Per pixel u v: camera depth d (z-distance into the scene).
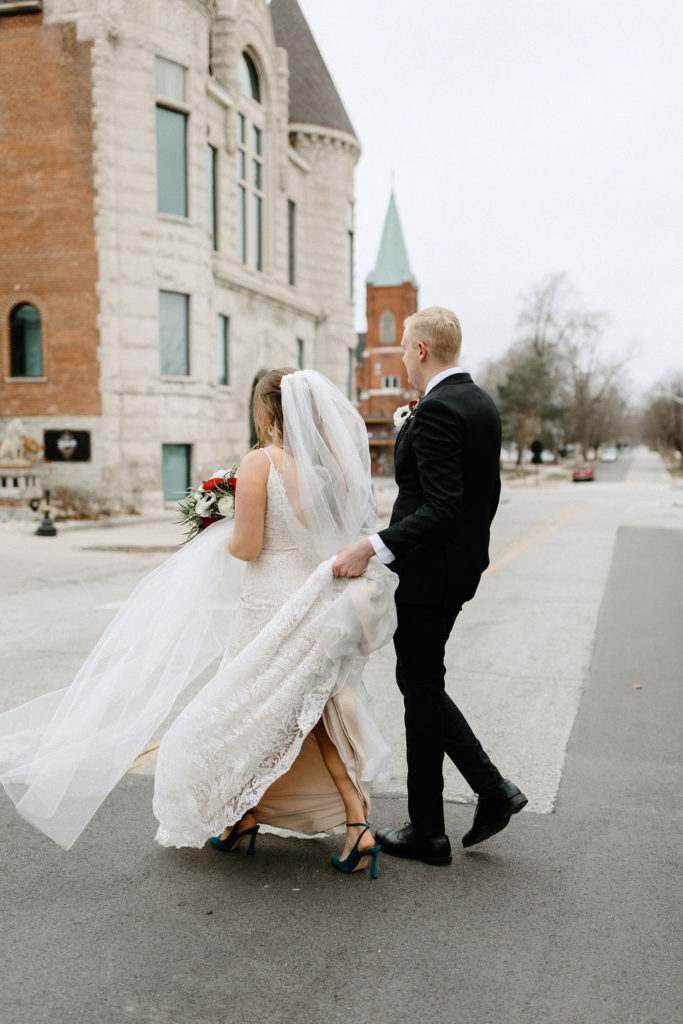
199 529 3.60
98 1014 2.36
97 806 3.21
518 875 3.24
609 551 16.44
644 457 142.88
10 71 22.42
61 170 22.42
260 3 29.44
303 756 3.29
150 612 3.38
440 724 3.27
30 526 19.33
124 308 22.78
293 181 33.59
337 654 3.02
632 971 2.60
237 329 28.41
